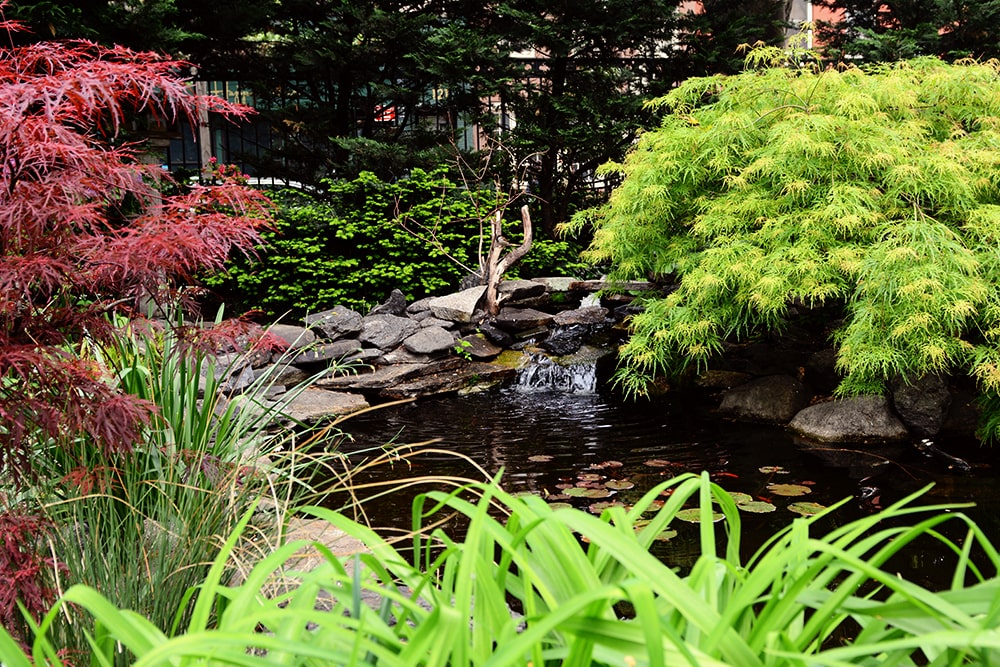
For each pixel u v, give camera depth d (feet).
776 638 3.42
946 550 12.96
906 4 44.16
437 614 3.16
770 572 3.51
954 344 18.56
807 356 25.72
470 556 3.51
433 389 26.73
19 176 6.98
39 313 7.22
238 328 8.07
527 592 3.57
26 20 26.12
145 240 6.78
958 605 3.41
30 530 6.68
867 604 3.73
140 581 7.37
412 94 40.50
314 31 40.60
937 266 18.16
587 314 31.63
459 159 39.42
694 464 18.58
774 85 22.52
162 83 7.15
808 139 19.84
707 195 23.58
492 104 43.21
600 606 3.34
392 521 14.46
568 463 18.72
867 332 18.95
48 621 3.47
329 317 29.12
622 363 28.09
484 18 44.52
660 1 40.14
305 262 34.14
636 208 24.07
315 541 4.07
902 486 16.84
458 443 20.58
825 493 16.42
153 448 8.56
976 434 20.21
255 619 3.35
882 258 18.47
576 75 43.39
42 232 6.89
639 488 16.79
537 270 39.22
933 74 22.21
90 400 6.88
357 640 3.10
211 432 9.70
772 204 21.31
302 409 23.50
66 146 6.59
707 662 3.10
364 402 24.91
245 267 34.50
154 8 30.32
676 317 22.20
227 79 41.98
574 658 3.31
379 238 36.22
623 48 42.55
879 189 21.07
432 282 35.32
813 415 21.56
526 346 30.55
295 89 43.70
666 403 25.04
